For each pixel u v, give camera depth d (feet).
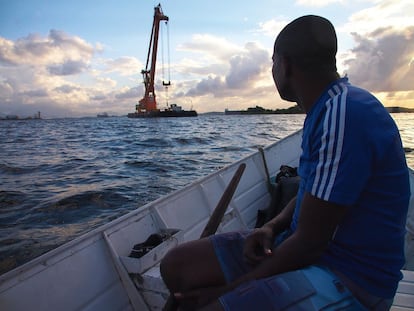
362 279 3.89
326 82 4.24
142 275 6.64
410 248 10.59
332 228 3.75
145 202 23.49
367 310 3.88
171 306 4.80
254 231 5.09
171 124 157.99
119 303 6.79
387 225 3.89
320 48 4.17
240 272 4.66
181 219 9.53
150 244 7.55
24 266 5.89
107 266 6.95
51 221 19.72
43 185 29.04
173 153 49.11
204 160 41.98
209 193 11.00
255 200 13.03
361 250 3.91
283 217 5.46
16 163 41.86
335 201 3.58
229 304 3.74
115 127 142.61
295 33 4.27
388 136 3.76
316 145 3.90
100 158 45.57
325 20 4.31
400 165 3.92
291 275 3.88
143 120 240.94
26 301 5.66
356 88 4.05
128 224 7.92
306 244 3.83
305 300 3.70
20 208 22.15
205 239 5.00
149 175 33.22
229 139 68.13
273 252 4.06
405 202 4.00
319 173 3.72
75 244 6.73
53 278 6.13
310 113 4.26
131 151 53.01
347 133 3.62
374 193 3.84
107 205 22.81
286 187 10.95
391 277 3.94
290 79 4.44
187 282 4.70
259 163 14.01
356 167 3.56
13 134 104.63
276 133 82.79
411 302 6.00
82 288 6.42
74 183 29.78
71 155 49.29
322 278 3.87
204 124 146.82
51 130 131.03
